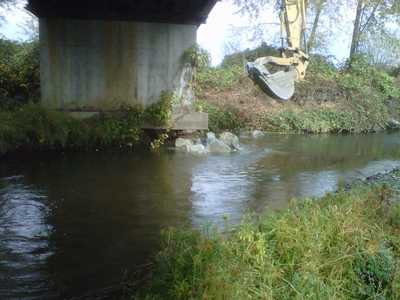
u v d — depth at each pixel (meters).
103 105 16.81
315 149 17.59
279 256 5.70
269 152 16.39
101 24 16.45
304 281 5.22
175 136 17.36
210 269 4.95
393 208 7.43
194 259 5.07
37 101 19.11
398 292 5.48
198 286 4.82
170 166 13.15
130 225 8.16
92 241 7.39
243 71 27.75
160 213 8.86
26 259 6.67
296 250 5.70
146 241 7.42
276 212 7.47
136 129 16.27
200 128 17.06
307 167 13.84
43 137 14.38
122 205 9.30
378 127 25.92
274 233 6.07
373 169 13.88
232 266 5.15
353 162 15.05
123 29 16.59
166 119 16.66
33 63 20.95
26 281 6.01
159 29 16.80
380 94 28.20
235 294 4.73
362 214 6.99
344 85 27.17
